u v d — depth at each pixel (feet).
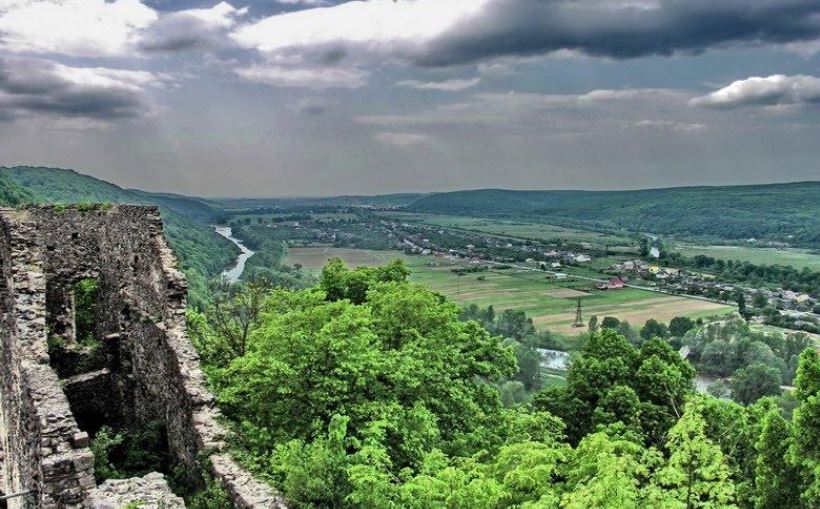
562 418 126.31
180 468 67.05
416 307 95.09
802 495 70.49
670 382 121.90
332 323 73.26
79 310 96.12
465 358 101.19
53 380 66.08
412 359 78.02
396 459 66.03
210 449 59.21
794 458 72.13
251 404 69.15
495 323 415.64
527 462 56.03
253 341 83.10
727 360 328.90
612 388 120.88
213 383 81.76
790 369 314.96
